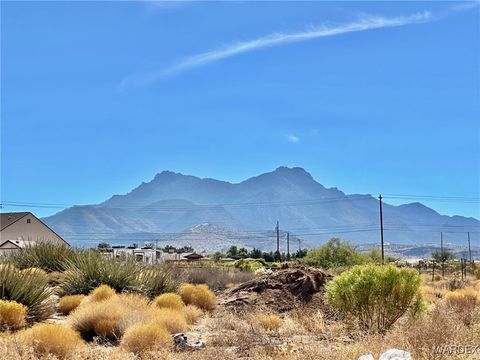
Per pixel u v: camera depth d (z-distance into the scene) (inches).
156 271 885.8
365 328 562.9
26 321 597.6
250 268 2185.0
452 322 442.9
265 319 642.8
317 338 535.5
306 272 897.5
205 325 643.5
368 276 590.6
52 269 1020.5
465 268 2345.0
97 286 797.2
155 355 421.4
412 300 597.3
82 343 458.0
